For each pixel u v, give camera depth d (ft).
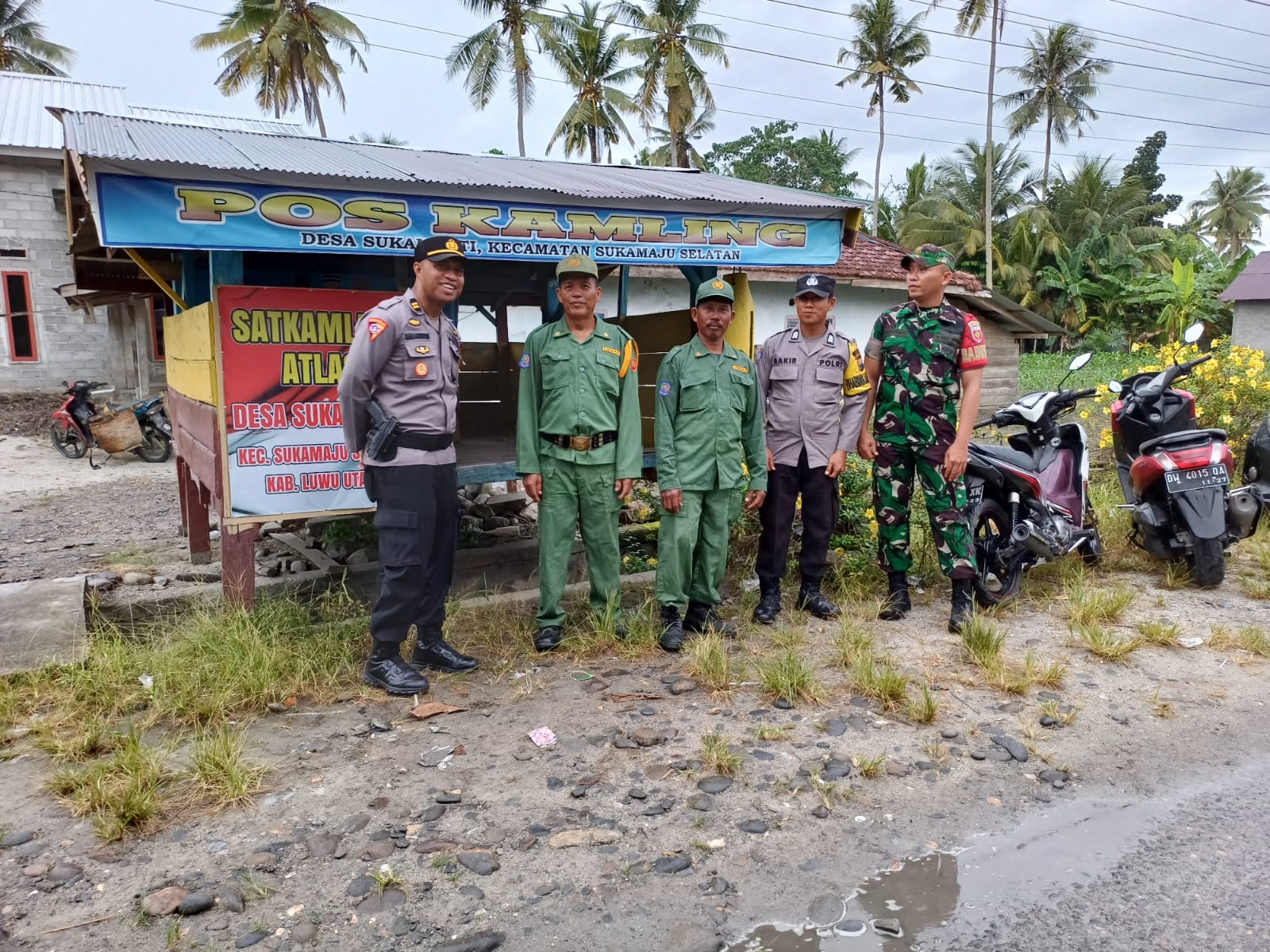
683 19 99.35
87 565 19.02
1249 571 16.44
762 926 7.09
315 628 12.99
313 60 90.27
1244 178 155.43
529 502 22.53
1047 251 98.53
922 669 12.18
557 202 12.89
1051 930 7.06
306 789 9.08
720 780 9.25
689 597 13.61
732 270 16.08
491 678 12.00
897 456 13.82
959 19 101.96
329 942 6.83
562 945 6.83
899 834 8.39
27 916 7.09
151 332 48.14
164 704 10.62
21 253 48.03
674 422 13.03
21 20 98.12
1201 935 6.99
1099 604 14.08
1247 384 23.30
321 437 12.70
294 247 11.15
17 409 47.06
